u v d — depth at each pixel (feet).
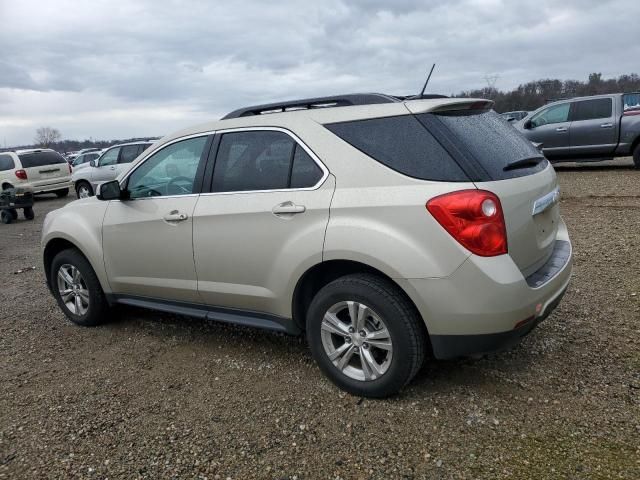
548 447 8.50
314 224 10.18
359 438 9.12
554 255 10.91
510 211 9.16
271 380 11.39
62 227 15.02
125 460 8.95
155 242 12.91
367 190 9.69
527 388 10.23
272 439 9.28
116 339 14.38
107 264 14.20
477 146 9.52
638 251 18.26
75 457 9.11
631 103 39.50
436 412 9.68
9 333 15.37
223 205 11.57
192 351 13.23
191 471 8.57
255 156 11.39
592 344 11.80
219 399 10.76
